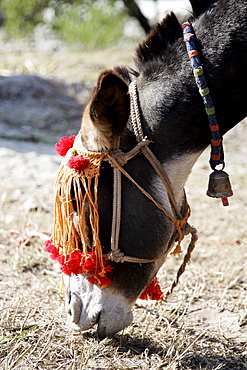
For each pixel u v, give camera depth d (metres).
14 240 6.50
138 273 3.49
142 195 3.38
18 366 3.58
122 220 3.35
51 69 19.00
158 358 3.78
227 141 13.97
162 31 3.57
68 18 23.88
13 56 21.50
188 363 3.80
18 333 4.04
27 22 24.83
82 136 3.32
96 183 3.25
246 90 3.40
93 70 19.08
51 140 12.83
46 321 4.28
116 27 24.14
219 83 3.34
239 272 5.94
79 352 3.81
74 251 3.34
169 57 3.46
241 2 3.40
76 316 3.47
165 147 3.38
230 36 3.35
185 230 3.77
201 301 5.11
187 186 9.58
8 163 10.26
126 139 3.36
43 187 8.92
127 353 3.81
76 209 3.36
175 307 4.90
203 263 6.20
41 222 7.16
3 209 7.74
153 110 3.38
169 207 3.46
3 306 4.57
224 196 3.48
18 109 14.51
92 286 3.46
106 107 2.98
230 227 7.58
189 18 3.63
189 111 3.35
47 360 3.69
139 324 4.45
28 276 5.54
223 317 4.74
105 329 3.45
